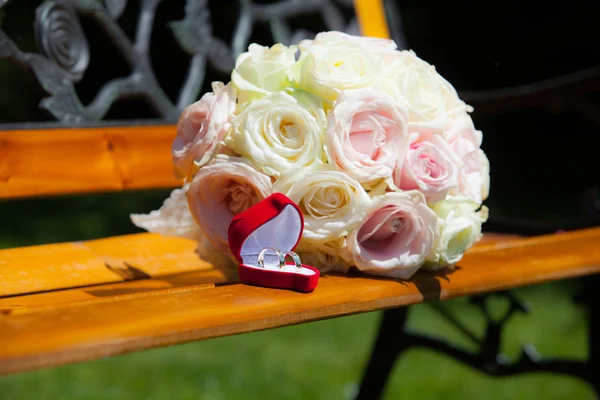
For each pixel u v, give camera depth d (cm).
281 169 139
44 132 161
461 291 145
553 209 573
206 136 141
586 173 591
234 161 140
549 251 161
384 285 140
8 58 163
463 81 519
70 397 273
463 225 145
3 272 144
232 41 191
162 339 123
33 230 494
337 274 145
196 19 185
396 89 144
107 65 353
